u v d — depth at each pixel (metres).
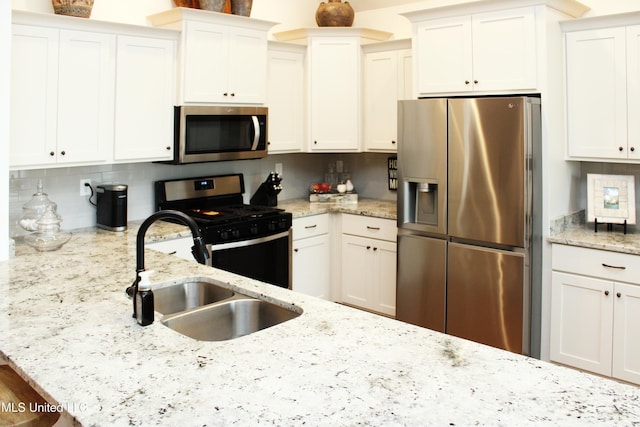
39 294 2.04
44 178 3.34
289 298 2.02
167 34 3.53
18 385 1.78
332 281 4.64
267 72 4.25
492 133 3.34
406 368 1.41
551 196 3.44
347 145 4.58
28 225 2.96
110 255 2.73
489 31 3.53
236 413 1.19
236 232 3.63
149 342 1.59
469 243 3.55
